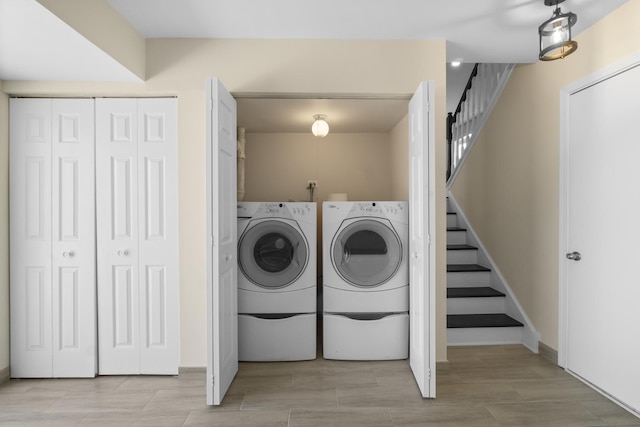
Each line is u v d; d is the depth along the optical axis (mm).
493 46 3025
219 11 2492
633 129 2357
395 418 2297
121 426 2230
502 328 3541
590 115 2711
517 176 3674
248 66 2910
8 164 2873
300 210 3254
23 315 2881
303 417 2316
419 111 2613
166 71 2881
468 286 4199
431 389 2512
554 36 2127
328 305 3248
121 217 2910
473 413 2350
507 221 3879
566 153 2949
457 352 3361
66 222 2893
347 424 2236
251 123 4320
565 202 2961
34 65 2537
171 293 2920
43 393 2652
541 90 3273
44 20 1931
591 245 2705
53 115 2896
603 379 2592
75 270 2893
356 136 4809
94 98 2918
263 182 4789
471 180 4824
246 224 3215
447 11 2490
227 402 2514
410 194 3012
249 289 3225
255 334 3221
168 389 2703
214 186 2404
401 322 3219
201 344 2910
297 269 3236
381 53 2939
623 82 2430
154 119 2924
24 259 2877
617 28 2459
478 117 4625
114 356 2918
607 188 2559
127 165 2912
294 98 3047
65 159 2895
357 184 4809
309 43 2926
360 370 3029
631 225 2369
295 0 2357
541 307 3305
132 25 2670
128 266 2914
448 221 5227
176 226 2918
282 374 2963
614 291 2498
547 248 3205
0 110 2797
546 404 2455
